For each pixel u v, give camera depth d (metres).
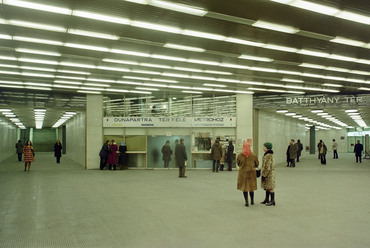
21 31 9.02
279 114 25.31
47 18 8.08
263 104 20.23
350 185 12.59
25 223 6.78
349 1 7.00
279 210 7.99
